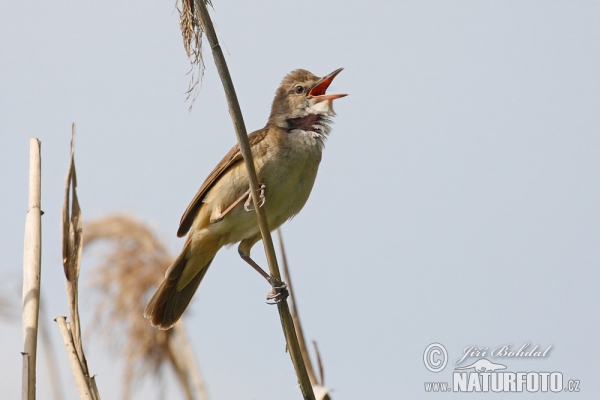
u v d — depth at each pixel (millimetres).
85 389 6949
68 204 7637
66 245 7484
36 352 6516
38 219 7094
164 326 10547
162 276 10578
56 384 8836
